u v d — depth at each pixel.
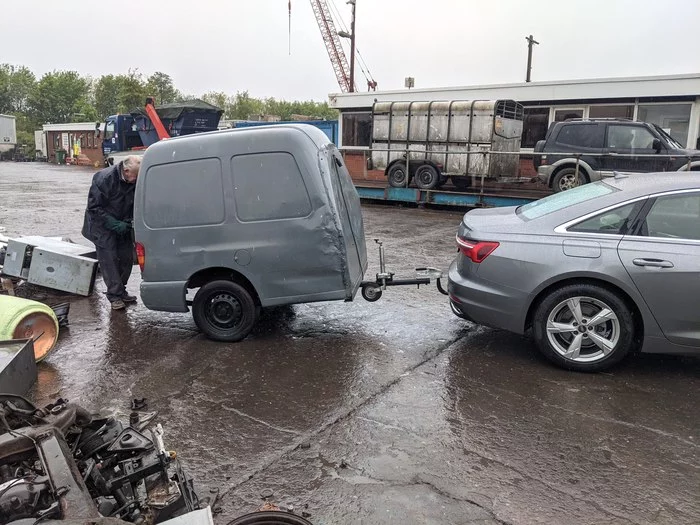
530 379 4.68
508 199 14.93
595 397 4.36
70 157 43.44
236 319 5.53
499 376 4.75
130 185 6.50
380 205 17.38
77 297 7.29
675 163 12.57
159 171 5.30
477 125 15.47
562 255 4.70
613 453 3.60
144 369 4.98
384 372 4.85
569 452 3.62
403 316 6.38
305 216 5.14
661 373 4.79
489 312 5.00
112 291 6.66
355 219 5.86
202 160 5.23
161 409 4.24
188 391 4.54
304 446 3.71
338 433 3.88
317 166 5.12
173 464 3.10
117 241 6.69
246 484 3.32
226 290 5.45
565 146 13.88
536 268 4.75
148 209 5.35
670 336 4.55
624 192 4.78
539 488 3.26
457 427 3.94
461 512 3.06
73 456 2.43
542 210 5.17
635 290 4.53
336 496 3.20
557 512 3.05
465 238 5.17
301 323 6.14
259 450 3.68
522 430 3.89
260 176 5.17
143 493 2.49
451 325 6.07
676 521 2.98
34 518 1.95
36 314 5.08
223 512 3.07
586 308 4.77
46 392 4.54
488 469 3.45
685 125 16.62
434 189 16.25
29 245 7.17
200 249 5.31
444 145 16.03
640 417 4.05
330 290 5.25
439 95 19.97
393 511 3.07
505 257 4.86
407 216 14.84
